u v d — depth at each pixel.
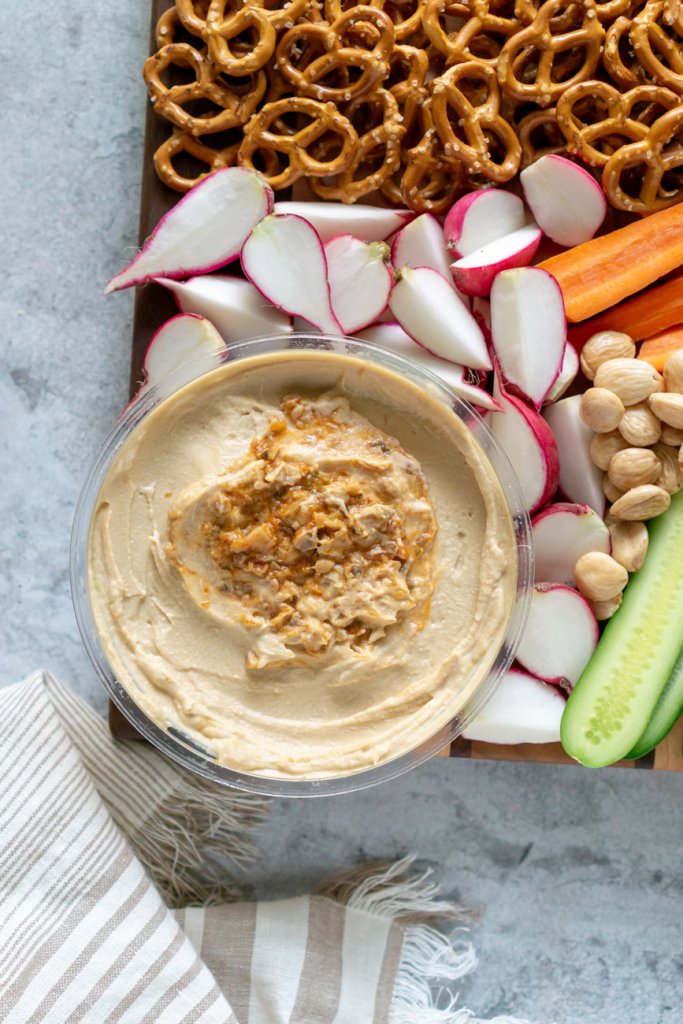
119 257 0.56
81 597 0.51
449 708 0.51
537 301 0.52
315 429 0.52
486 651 0.51
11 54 0.56
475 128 0.52
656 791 0.57
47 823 0.53
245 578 0.51
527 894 0.57
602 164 0.53
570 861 0.57
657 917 0.57
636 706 0.53
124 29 0.57
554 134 0.54
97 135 0.56
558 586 0.53
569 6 0.52
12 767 0.53
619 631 0.53
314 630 0.51
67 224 0.56
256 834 0.56
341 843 0.56
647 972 0.57
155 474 0.51
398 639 0.51
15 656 0.56
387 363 0.51
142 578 0.51
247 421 0.52
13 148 0.56
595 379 0.53
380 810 0.57
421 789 0.57
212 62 0.52
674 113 0.52
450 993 0.57
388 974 0.55
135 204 0.56
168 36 0.53
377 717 0.51
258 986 0.55
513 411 0.53
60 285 0.56
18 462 0.56
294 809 0.57
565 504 0.53
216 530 0.51
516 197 0.53
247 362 0.51
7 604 0.56
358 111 0.54
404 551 0.51
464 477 0.52
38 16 0.56
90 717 0.55
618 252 0.53
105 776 0.55
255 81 0.53
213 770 0.51
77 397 0.56
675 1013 0.57
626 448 0.53
